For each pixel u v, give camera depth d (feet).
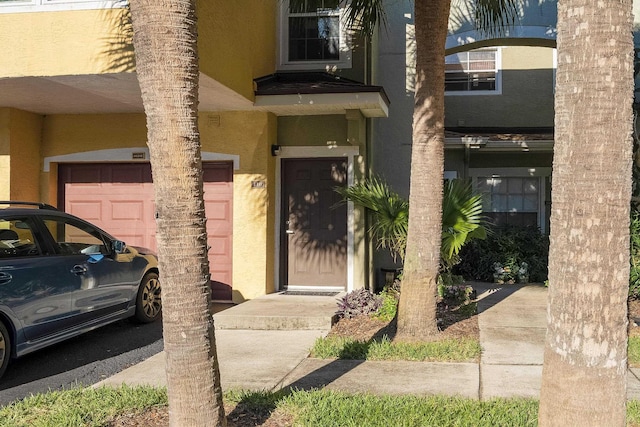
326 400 16.53
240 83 29.81
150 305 29.35
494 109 50.31
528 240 43.32
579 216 10.68
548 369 11.11
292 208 35.47
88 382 20.56
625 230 10.71
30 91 28.48
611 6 10.61
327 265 35.14
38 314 21.68
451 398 17.06
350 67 36.35
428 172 23.97
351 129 33.09
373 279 38.40
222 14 27.48
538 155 47.55
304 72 36.55
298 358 22.20
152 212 34.86
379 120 40.47
